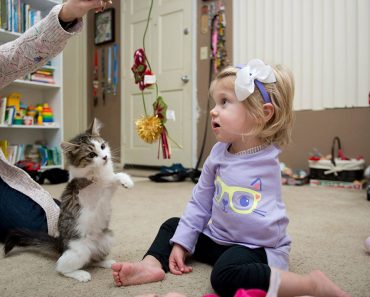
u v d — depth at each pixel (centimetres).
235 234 91
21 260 108
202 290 84
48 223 121
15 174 133
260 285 74
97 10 97
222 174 95
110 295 81
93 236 98
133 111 424
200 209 101
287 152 315
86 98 471
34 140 347
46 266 102
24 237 110
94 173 97
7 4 290
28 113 324
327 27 288
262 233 87
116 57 440
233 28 335
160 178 297
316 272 75
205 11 354
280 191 94
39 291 84
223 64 343
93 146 100
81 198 96
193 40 364
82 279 90
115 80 442
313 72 297
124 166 428
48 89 344
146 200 211
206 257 101
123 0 426
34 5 330
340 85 286
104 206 98
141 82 131
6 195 129
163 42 390
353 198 218
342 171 269
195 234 99
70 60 461
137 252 114
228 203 91
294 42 304
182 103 376
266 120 91
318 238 129
